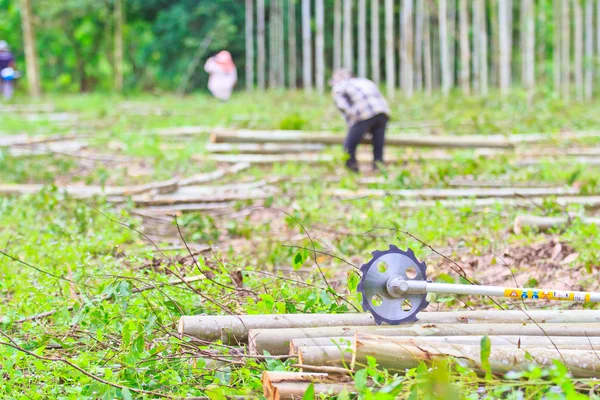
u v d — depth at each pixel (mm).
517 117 20891
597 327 5379
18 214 10219
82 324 5977
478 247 8656
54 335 5723
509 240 8820
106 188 12336
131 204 10586
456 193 11758
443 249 8766
